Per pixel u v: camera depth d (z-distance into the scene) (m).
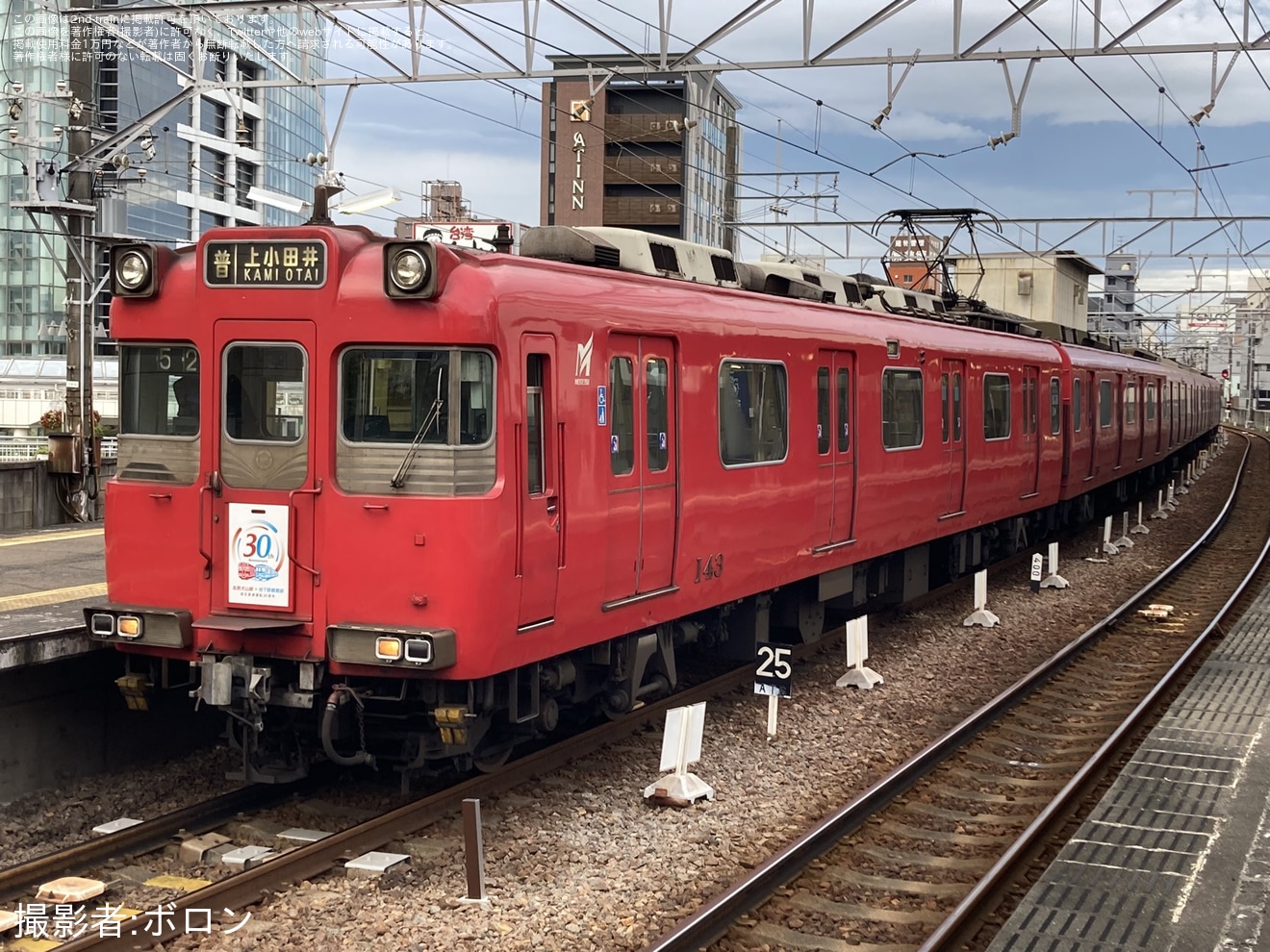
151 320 7.40
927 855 7.13
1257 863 6.31
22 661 7.57
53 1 33.06
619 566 8.27
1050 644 13.86
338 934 5.74
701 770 8.64
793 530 10.96
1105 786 8.24
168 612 7.23
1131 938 5.37
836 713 10.43
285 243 7.06
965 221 19.84
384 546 6.85
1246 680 11.05
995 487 17.22
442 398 6.84
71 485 16.59
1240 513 29.03
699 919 5.71
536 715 7.78
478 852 6.14
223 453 7.21
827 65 13.58
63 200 16.89
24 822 7.26
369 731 7.50
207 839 6.88
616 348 8.19
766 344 10.34
